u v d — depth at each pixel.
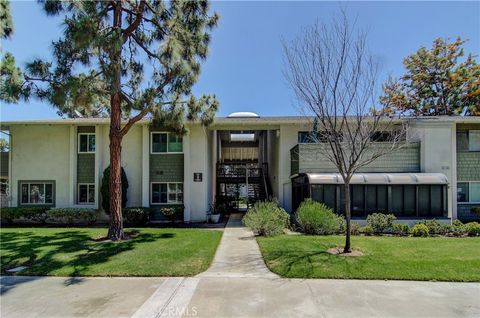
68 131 17.30
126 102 12.41
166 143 17.03
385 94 11.02
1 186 18.81
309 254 8.27
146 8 11.72
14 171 17.23
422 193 14.21
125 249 9.17
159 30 11.89
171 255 8.41
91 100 9.61
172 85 11.28
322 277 6.48
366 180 14.12
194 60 11.26
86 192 17.09
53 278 6.64
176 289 5.89
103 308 5.02
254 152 31.61
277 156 18.92
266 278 6.50
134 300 5.35
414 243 9.77
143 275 6.76
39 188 17.30
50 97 9.32
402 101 27.25
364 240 10.32
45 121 16.62
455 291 5.71
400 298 5.37
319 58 8.88
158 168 16.92
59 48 9.66
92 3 9.11
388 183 14.10
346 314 4.74
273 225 11.80
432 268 6.91
